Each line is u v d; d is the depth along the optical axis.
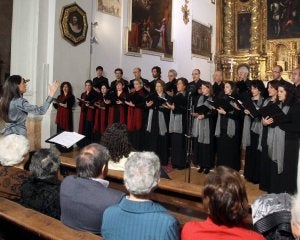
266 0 13.80
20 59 8.27
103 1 9.53
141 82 7.46
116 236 1.83
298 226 1.50
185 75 13.45
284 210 1.92
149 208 1.83
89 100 8.04
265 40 13.91
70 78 8.60
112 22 9.90
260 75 13.79
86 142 8.17
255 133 5.72
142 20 10.99
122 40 10.30
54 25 8.16
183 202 3.06
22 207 2.37
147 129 7.03
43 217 2.21
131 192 1.86
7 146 2.83
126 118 7.54
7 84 4.58
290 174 4.66
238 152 6.13
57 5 8.20
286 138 4.68
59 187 2.50
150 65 11.48
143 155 1.92
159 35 11.82
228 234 1.57
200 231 1.62
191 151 6.46
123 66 10.37
